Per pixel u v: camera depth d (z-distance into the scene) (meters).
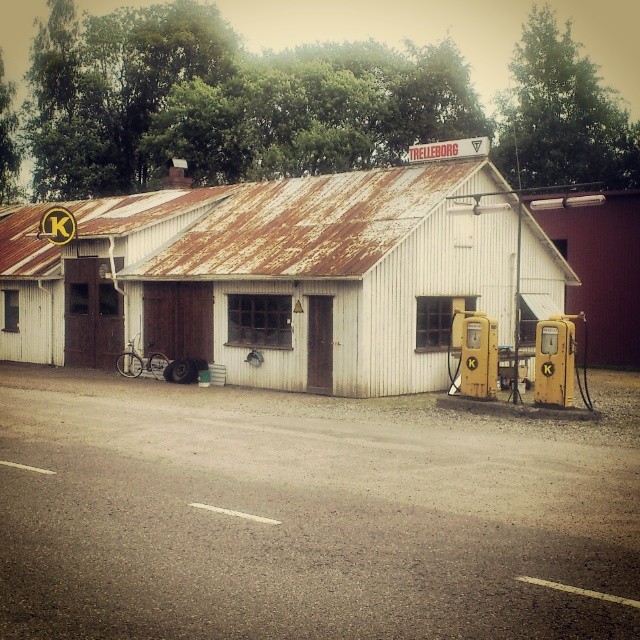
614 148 51.56
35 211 34.00
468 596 6.12
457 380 21.25
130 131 55.12
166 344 23.53
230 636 5.43
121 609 5.88
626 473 10.55
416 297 20.25
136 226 24.25
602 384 23.30
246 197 26.33
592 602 6.02
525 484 9.85
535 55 52.88
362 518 8.25
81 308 26.17
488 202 22.34
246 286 21.38
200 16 54.81
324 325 19.73
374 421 15.12
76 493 9.23
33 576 6.55
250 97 50.44
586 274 29.66
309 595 6.14
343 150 47.78
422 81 52.53
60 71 54.53
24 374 24.09
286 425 14.48
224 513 8.40
